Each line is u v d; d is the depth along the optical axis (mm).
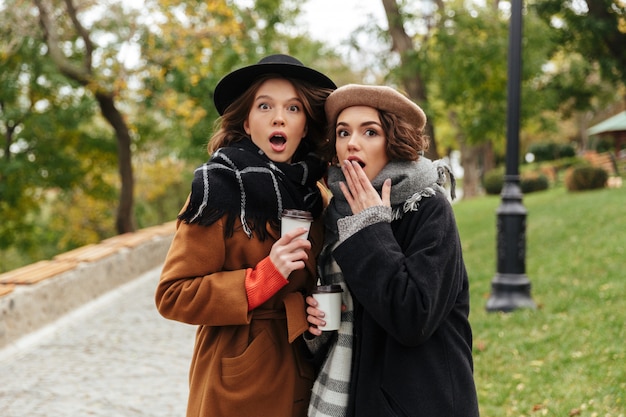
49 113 17516
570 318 5750
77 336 6562
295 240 1978
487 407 4180
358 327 1987
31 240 20344
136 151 20047
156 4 12812
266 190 2035
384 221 1904
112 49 13477
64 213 22422
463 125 12641
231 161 2055
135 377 5145
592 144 44188
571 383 4316
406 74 11719
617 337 4984
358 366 1961
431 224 1896
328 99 2070
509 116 6672
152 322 7203
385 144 2000
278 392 2076
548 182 23203
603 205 12336
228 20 13469
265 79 2148
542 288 7098
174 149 20094
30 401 4594
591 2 14906
